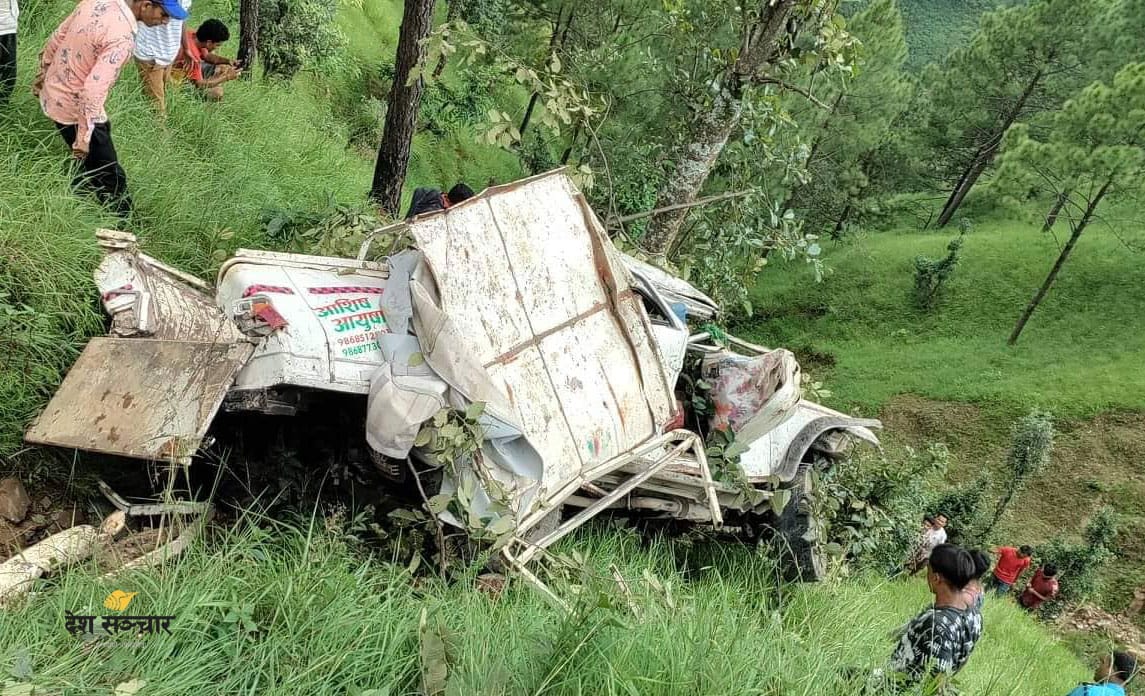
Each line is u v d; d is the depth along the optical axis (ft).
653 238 29.53
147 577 11.57
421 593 14.16
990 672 23.17
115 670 9.87
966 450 89.61
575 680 11.12
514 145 65.31
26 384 14.51
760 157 31.30
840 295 115.75
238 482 14.93
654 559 19.45
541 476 14.69
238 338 13.65
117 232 16.48
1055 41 112.57
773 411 19.43
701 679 11.98
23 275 15.16
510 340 15.55
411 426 13.53
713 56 29.89
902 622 23.81
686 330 20.16
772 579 20.90
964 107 123.24
